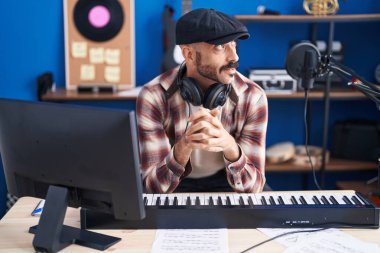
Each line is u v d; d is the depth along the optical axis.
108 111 1.02
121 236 1.19
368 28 2.91
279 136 3.03
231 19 1.50
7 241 1.17
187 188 1.75
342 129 2.88
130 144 1.02
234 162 1.46
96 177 1.08
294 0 2.84
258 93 1.66
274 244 1.14
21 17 2.80
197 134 1.34
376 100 1.32
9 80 2.86
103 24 2.80
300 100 2.98
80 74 2.83
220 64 1.48
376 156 2.77
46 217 1.13
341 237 1.17
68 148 1.08
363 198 1.32
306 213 1.23
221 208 1.23
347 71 1.38
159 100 1.66
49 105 1.08
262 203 1.28
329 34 2.62
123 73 2.84
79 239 1.16
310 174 3.04
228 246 1.13
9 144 1.18
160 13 2.83
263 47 2.89
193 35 1.46
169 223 1.23
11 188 1.25
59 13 2.81
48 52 2.84
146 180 1.53
